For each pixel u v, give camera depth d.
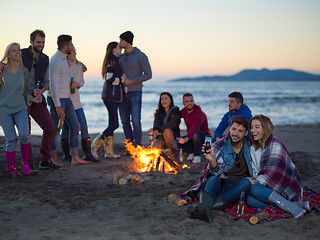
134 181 5.12
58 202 4.13
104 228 3.33
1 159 6.59
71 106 6.21
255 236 3.18
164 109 6.73
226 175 3.98
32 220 3.51
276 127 12.85
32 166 5.66
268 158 3.75
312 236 3.14
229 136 3.98
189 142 6.77
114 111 6.93
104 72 6.74
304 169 6.04
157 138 6.63
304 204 3.68
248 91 85.25
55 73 5.80
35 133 12.85
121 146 8.30
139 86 7.11
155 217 3.67
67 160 6.68
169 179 5.46
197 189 3.97
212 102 41.19
